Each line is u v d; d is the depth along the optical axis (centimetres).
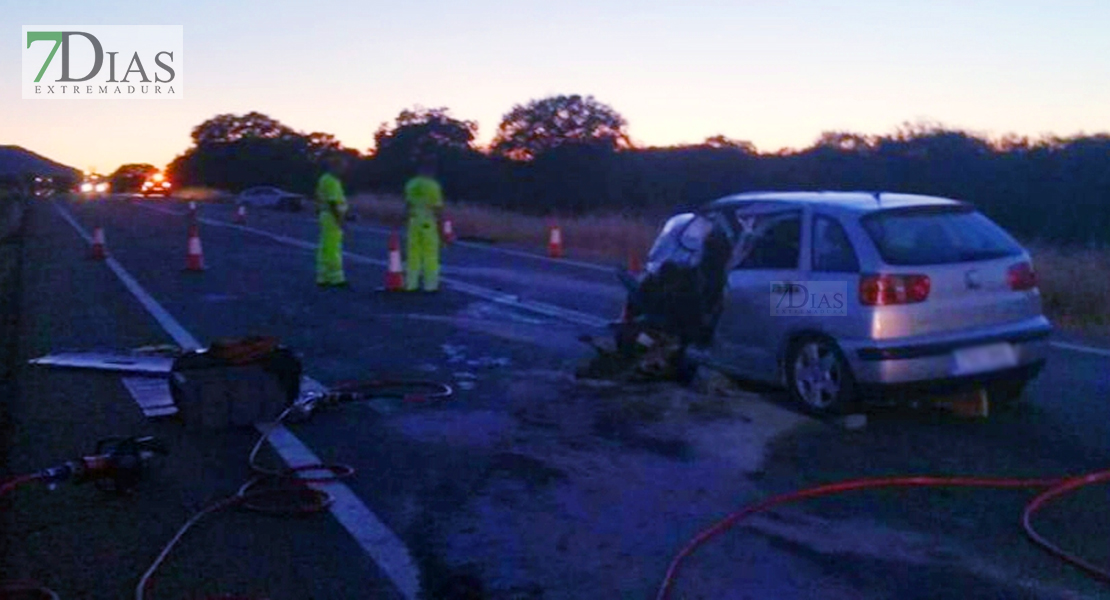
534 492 854
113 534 774
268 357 1062
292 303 1891
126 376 1268
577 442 984
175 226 4266
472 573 703
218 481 890
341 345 1472
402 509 820
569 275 2361
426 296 1986
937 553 722
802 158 3969
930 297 980
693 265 1171
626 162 4797
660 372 1189
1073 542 739
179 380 1034
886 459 921
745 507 812
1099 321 1666
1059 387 1180
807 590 669
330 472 902
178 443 998
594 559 723
